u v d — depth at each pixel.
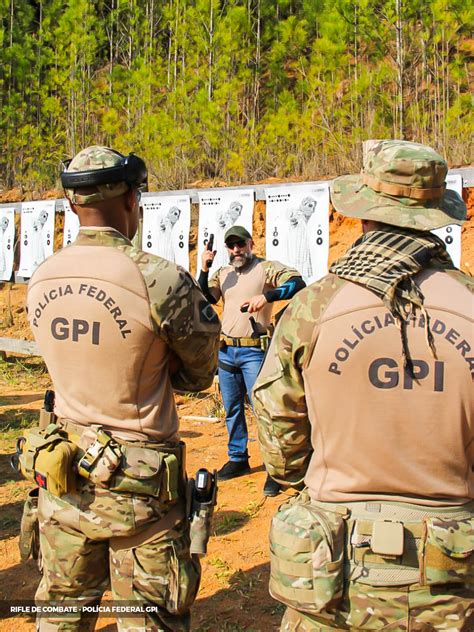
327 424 1.88
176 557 2.29
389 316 1.82
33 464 2.32
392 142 1.96
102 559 2.39
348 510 1.84
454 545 1.76
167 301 2.28
